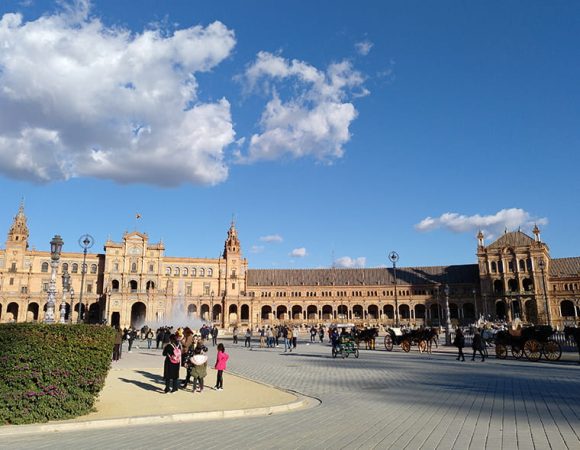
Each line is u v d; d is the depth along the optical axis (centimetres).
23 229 14900
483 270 14912
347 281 16600
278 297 16325
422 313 16488
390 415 1731
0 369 1590
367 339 5572
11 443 1364
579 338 3875
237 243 16488
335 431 1484
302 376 2973
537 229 14700
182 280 15825
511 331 4206
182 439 1403
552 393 2159
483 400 2017
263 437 1416
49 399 1638
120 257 15088
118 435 1467
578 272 14562
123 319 14088
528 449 1254
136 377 2864
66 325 1758
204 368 2334
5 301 14038
